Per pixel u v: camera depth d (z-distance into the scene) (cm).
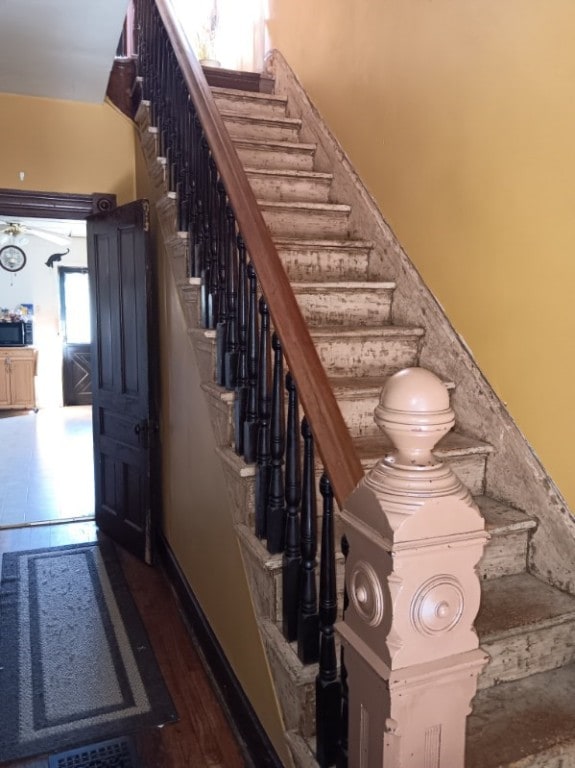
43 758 204
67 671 251
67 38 283
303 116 383
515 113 208
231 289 212
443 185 251
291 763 169
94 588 324
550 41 191
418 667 85
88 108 378
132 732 216
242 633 209
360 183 318
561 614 178
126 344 363
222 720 222
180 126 269
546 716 161
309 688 157
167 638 278
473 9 227
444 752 90
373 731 90
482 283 229
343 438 139
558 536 193
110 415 387
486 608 181
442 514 82
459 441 224
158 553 367
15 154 365
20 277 884
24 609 300
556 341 194
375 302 281
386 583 83
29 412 860
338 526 193
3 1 248
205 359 246
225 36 539
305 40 387
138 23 363
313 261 294
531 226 203
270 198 334
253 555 186
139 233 336
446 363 247
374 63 302
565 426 192
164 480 357
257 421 189
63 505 459
